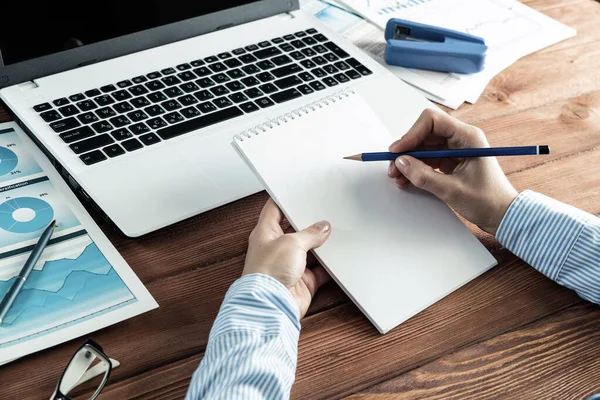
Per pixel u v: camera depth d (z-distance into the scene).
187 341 0.64
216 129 0.83
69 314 0.64
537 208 0.72
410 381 0.62
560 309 0.70
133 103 0.85
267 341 0.58
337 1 1.17
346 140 0.78
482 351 0.65
